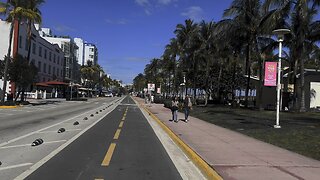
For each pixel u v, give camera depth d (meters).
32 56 72.12
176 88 74.81
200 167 9.59
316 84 40.50
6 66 39.78
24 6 40.88
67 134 16.05
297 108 33.84
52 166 9.12
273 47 36.12
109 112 35.59
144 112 37.81
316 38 32.78
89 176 8.17
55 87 84.94
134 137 15.81
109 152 11.51
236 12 37.47
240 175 8.24
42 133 16.14
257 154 11.23
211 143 13.72
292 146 12.73
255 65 51.75
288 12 31.92
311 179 7.89
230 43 39.12
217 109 37.03
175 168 9.39
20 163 9.41
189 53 53.81
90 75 130.00
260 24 34.44
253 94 62.69
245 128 19.23
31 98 65.69
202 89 60.75
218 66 55.25
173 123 22.95
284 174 8.38
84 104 54.12
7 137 14.52
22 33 65.31
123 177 8.20
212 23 51.06
